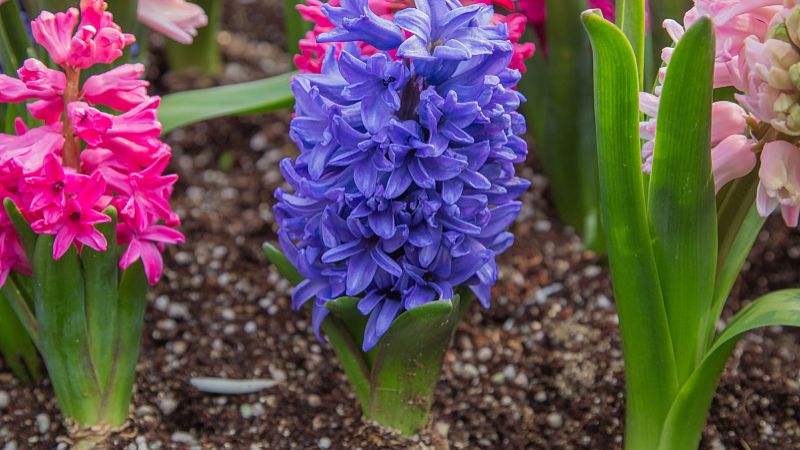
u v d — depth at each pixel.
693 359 0.69
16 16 0.73
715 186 0.65
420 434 0.75
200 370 0.80
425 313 0.67
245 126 0.98
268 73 1.05
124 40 0.67
